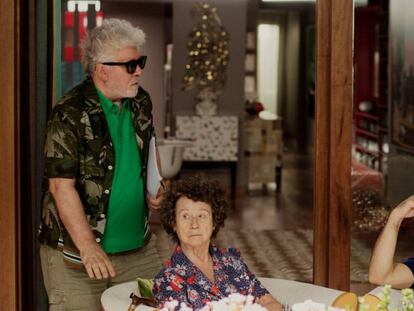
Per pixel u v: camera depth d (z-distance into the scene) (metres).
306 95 18.38
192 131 11.43
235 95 11.62
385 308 2.41
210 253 3.00
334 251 4.03
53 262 3.46
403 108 8.05
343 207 4.03
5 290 3.88
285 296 3.19
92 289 3.49
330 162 4.02
